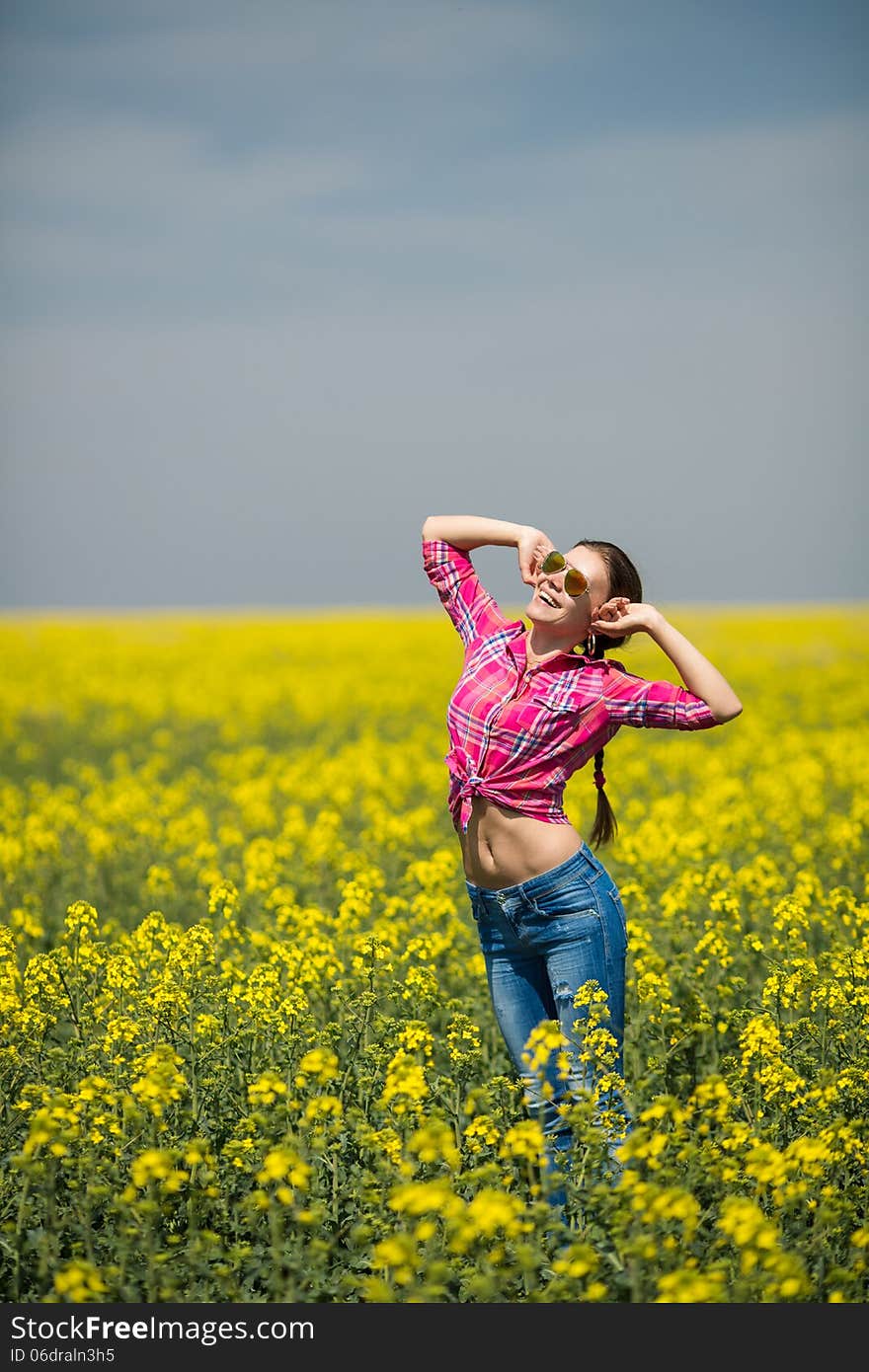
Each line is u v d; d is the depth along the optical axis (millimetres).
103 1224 7559
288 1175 6734
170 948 10742
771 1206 7254
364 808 20422
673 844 15242
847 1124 7199
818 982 9750
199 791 23766
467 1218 6172
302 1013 9312
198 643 62781
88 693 41188
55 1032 10500
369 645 61906
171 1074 7520
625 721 7715
